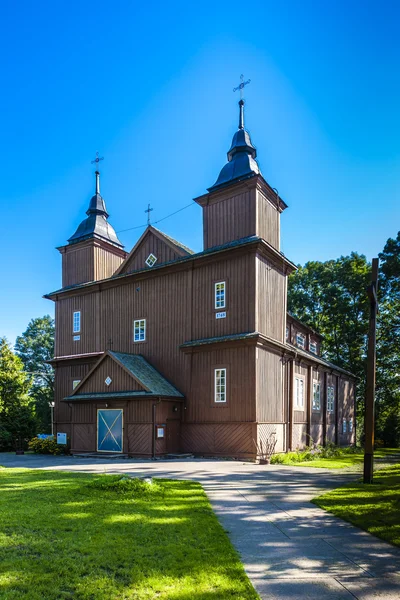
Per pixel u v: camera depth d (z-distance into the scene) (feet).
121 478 37.81
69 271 106.83
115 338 90.27
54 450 85.81
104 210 110.22
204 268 78.18
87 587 17.31
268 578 19.26
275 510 31.89
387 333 142.72
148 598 16.49
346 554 22.52
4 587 17.22
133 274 87.45
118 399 72.79
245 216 76.13
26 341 206.90
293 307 164.55
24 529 24.59
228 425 69.36
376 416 146.51
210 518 28.17
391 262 143.02
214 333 74.64
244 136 85.97
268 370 72.90
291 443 80.48
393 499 34.81
